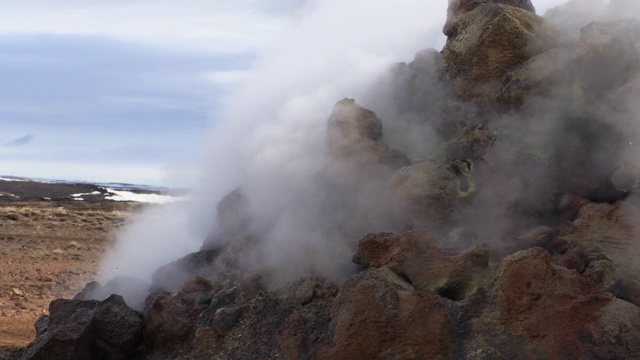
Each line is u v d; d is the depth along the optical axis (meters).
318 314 7.08
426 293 6.57
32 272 19.45
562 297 6.45
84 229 26.92
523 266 6.53
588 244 7.32
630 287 6.83
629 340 6.43
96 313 7.64
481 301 6.61
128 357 7.70
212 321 7.41
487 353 6.39
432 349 6.45
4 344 12.04
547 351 6.36
